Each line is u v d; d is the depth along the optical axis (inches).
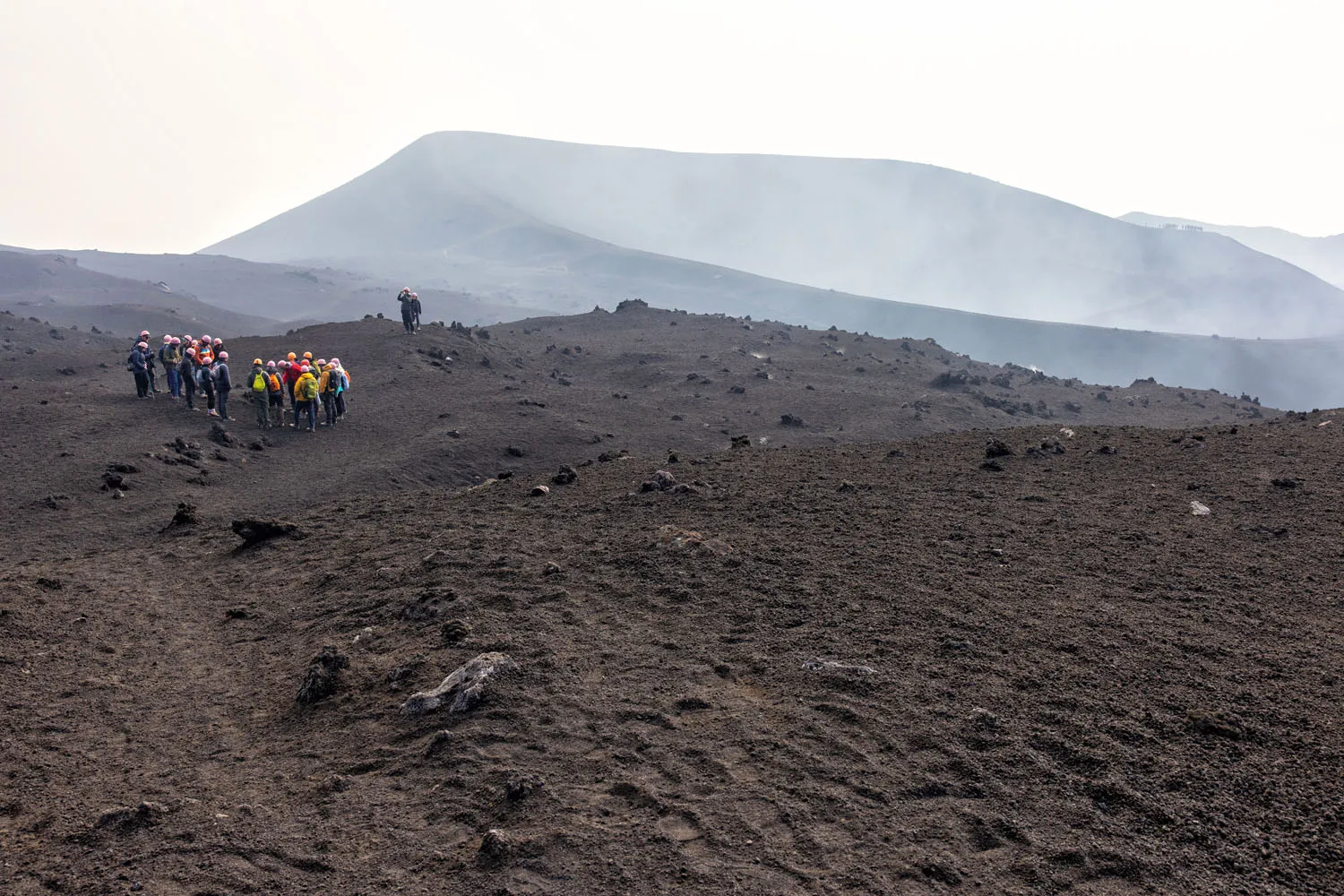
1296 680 260.4
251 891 189.8
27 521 732.7
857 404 1480.1
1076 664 276.5
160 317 3462.1
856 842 193.3
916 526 450.0
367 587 428.5
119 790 249.1
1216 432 647.8
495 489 631.8
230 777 253.6
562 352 1908.2
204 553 561.9
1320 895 168.7
